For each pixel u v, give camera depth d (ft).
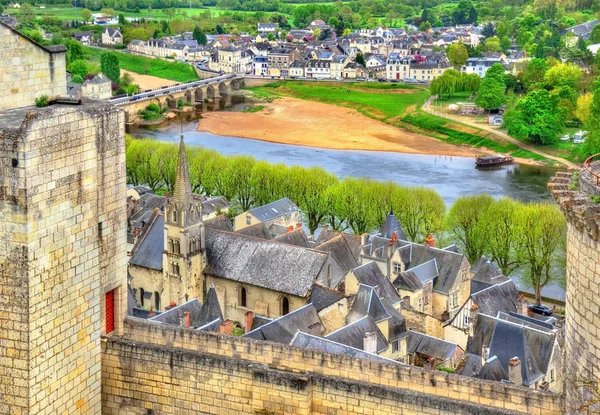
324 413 201.46
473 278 541.75
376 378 201.98
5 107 224.33
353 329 380.58
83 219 206.69
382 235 582.76
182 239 505.25
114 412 224.12
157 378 217.77
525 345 374.43
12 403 198.08
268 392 204.74
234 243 521.65
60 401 205.46
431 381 195.31
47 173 193.36
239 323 504.43
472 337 400.06
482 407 185.26
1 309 194.90
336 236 553.64
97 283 214.07
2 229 191.01
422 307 509.35
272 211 652.07
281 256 501.56
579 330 163.12
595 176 165.99
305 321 403.13
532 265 549.95
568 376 169.89
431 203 632.38
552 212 558.56
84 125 203.31
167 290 519.60
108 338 221.05
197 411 214.90
